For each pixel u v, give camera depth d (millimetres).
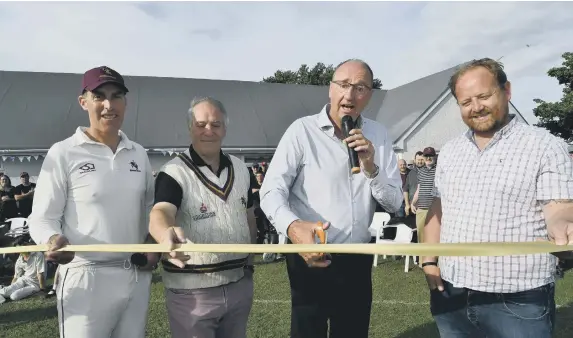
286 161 2273
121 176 2324
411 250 1606
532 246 1633
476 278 2033
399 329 4270
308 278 2355
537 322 1943
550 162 1857
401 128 18656
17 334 4285
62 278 2246
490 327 2043
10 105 15984
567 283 5598
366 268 2438
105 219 2256
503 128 1997
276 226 2086
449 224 2133
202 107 2309
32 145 14695
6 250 2111
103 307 2248
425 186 6680
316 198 2293
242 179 2490
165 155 16250
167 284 2338
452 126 18906
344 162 2301
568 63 18203
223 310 2324
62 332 2246
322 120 2324
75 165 2232
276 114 18859
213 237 2295
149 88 18500
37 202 2203
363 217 2352
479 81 1951
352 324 2422
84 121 16031
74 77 18016
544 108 18094
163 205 2174
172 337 2379
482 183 1989
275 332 4191
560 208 1807
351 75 2225
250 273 2535
